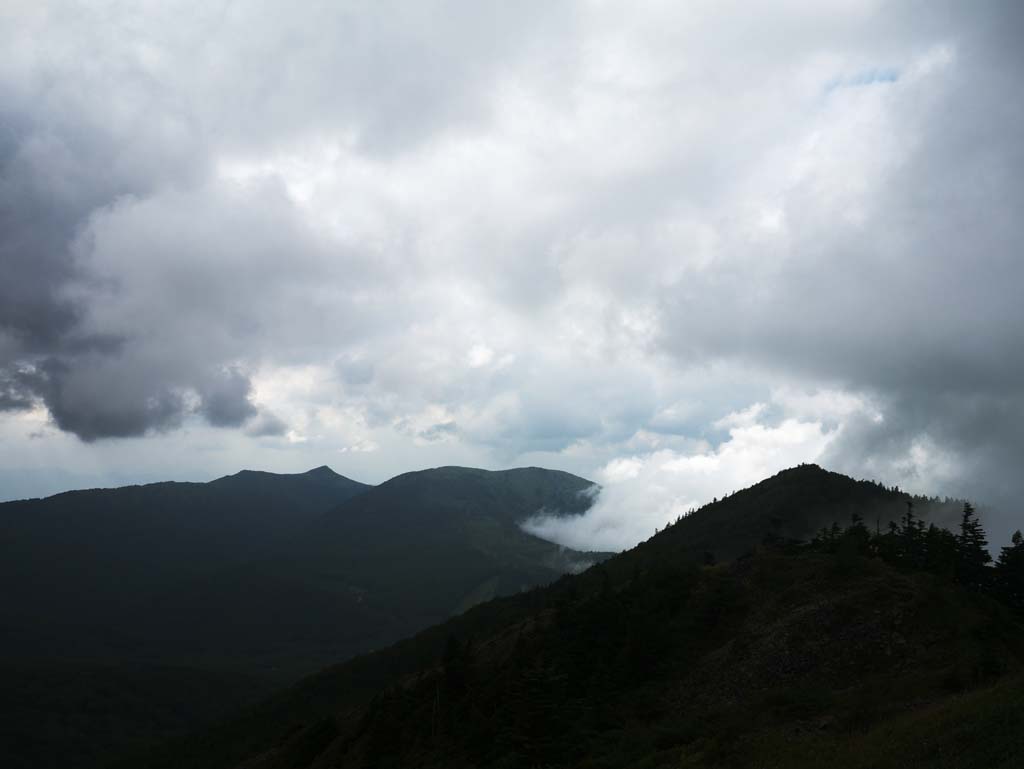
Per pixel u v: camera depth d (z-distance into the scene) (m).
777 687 55.38
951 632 56.16
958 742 33.50
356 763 73.19
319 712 137.38
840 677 54.69
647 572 89.88
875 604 60.81
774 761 39.06
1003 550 81.12
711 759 42.00
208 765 129.50
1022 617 70.69
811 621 60.88
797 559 73.81
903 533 94.38
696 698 57.03
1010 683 40.19
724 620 67.25
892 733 38.09
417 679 93.19
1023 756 29.64
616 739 51.28
